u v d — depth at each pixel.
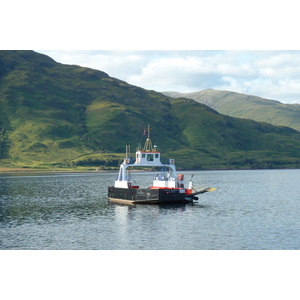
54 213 96.44
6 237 70.31
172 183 108.31
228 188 176.75
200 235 71.50
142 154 111.75
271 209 104.31
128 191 111.81
